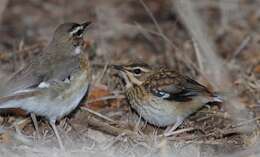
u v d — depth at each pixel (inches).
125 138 570.3
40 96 555.8
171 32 810.2
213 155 550.0
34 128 596.4
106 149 557.0
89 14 863.1
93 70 695.1
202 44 682.2
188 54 740.7
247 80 676.1
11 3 872.9
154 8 862.5
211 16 846.5
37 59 578.9
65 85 564.4
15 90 547.5
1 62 713.6
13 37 813.9
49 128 594.9
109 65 682.2
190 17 690.2
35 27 837.2
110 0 881.5
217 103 634.2
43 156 542.9
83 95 585.0
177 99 592.7
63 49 585.9
